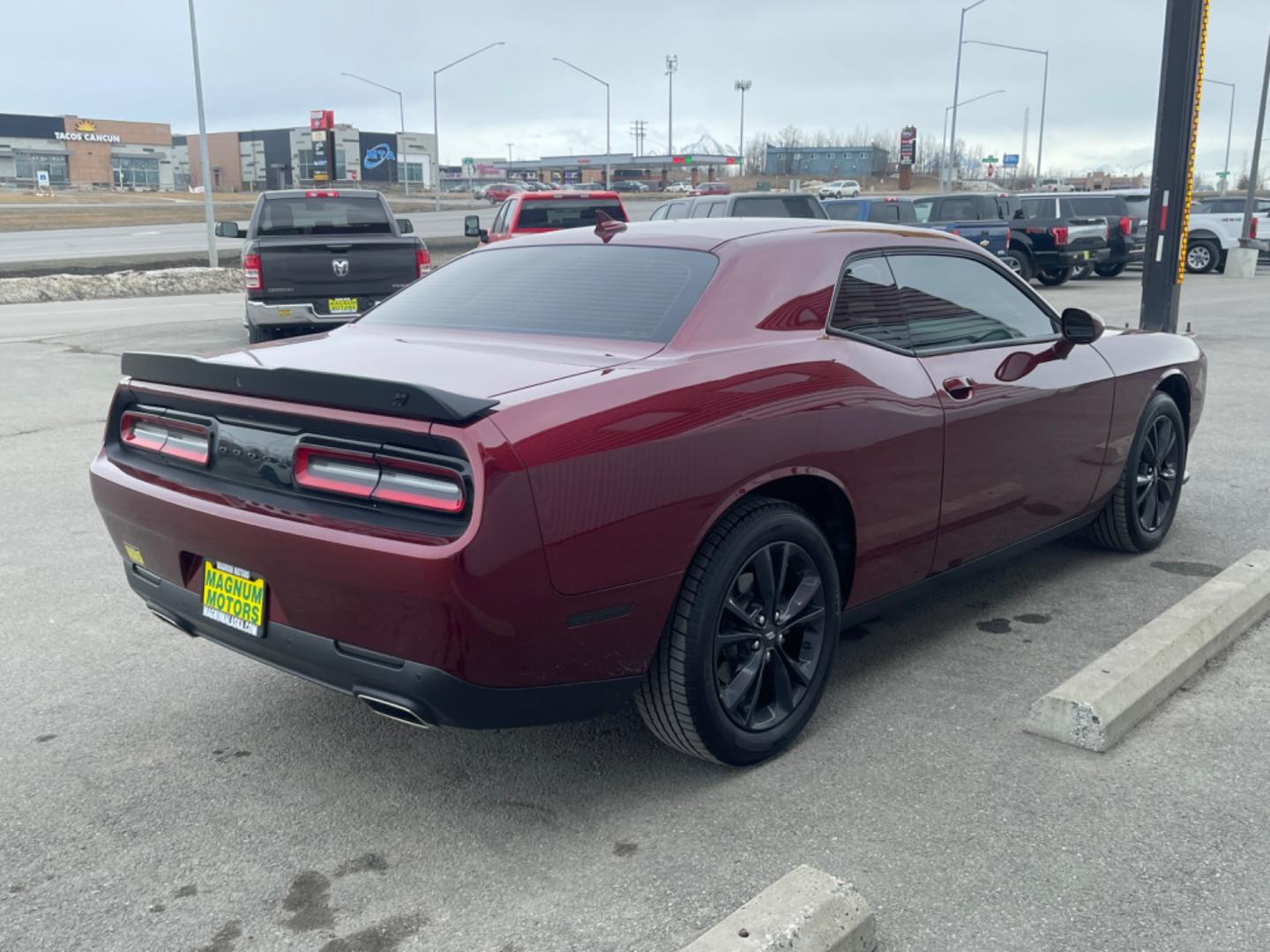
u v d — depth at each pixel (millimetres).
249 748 3512
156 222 51531
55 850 2938
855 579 3623
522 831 3010
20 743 3539
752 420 3125
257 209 13031
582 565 2770
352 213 13430
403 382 2660
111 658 4230
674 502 2930
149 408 3418
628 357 3156
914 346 3818
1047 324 4531
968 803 3115
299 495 2928
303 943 2553
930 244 4086
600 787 3242
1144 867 2793
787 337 3406
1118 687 3559
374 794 3221
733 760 3256
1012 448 4129
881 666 4082
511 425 2674
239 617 3092
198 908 2688
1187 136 11633
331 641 2883
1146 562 5242
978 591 4863
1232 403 9438
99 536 5777
